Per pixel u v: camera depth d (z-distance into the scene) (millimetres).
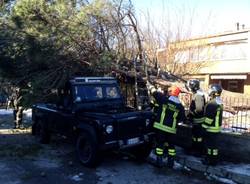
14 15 6379
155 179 4645
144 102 6688
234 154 5117
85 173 4852
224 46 17234
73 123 5391
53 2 6719
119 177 4699
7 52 6367
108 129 4789
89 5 6633
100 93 5789
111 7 6781
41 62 6312
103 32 6793
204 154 5336
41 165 5223
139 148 5406
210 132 4918
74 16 6520
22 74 6555
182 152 5660
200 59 9594
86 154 5125
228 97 6586
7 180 4566
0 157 5625
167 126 5020
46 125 6348
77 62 6637
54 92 6469
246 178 4453
